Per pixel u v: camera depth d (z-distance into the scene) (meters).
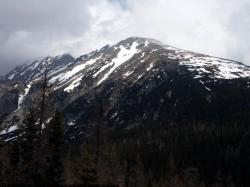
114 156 105.69
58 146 72.00
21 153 74.56
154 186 171.75
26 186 67.44
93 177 79.88
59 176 72.88
